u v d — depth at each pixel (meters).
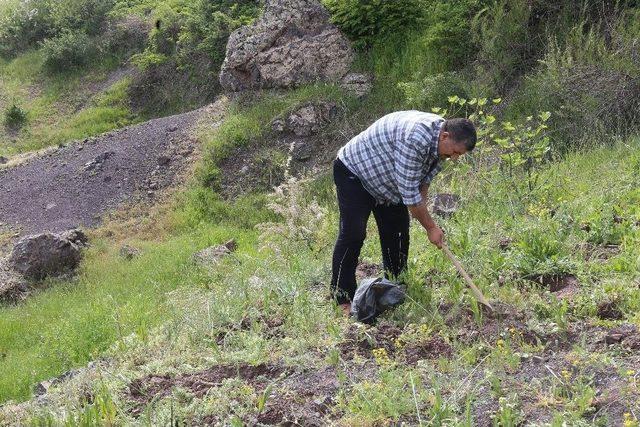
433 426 3.63
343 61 14.10
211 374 4.58
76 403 4.49
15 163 16.39
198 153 13.91
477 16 12.20
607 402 3.62
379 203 5.05
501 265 5.38
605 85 10.28
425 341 4.53
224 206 12.54
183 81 18.86
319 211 7.63
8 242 13.16
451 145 4.52
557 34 11.95
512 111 11.20
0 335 8.98
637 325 4.25
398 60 13.59
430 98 12.09
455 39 12.74
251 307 5.46
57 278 10.95
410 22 13.91
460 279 5.21
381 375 4.12
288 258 6.94
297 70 14.26
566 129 10.24
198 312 5.55
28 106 20.61
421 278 5.41
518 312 4.67
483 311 4.77
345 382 4.22
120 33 21.67
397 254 5.30
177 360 4.85
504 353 4.15
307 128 13.29
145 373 4.76
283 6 14.59
